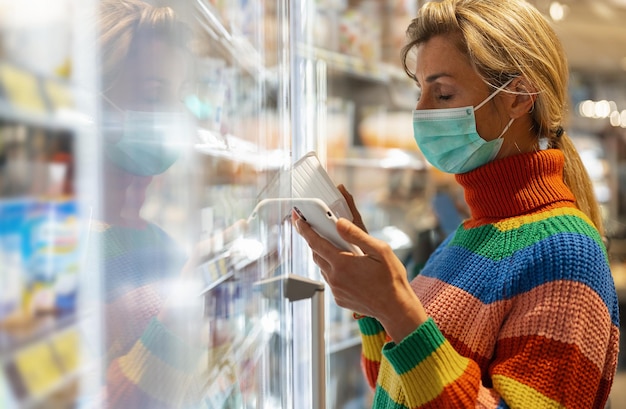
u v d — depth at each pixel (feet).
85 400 1.56
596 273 3.48
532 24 3.95
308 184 3.89
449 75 3.99
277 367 3.43
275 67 3.74
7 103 1.29
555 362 3.34
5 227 1.28
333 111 8.43
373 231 8.87
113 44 1.72
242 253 2.97
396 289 3.49
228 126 3.04
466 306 3.76
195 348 2.18
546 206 3.85
